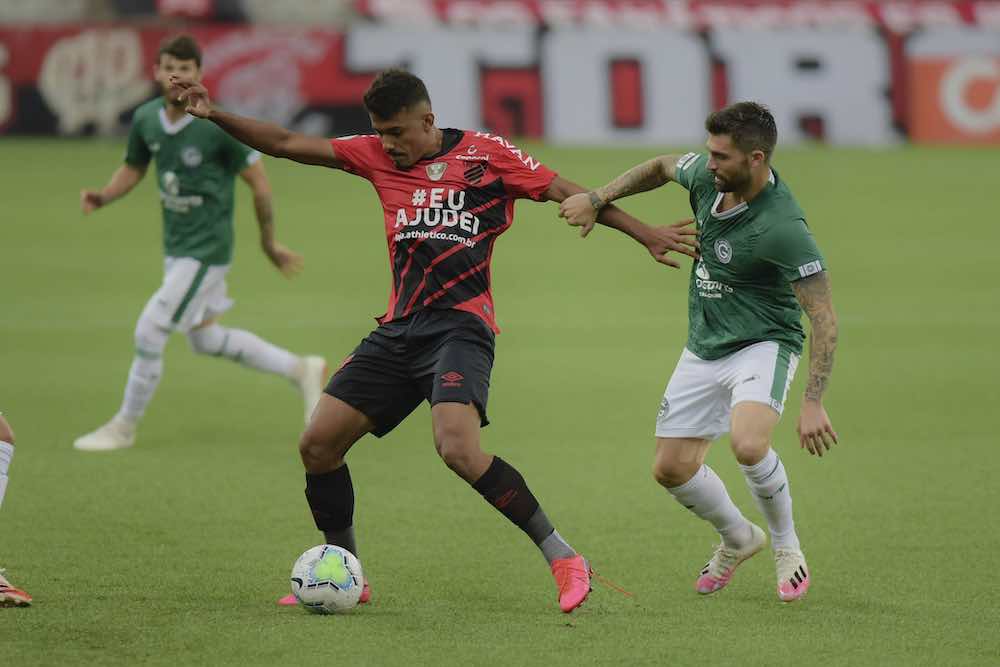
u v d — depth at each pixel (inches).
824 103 3754.9
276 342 1668.3
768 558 896.3
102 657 664.4
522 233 2623.0
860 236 2551.7
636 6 3732.8
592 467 1146.0
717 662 669.9
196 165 1184.2
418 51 3604.8
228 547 892.6
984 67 3786.9
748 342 790.5
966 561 870.4
